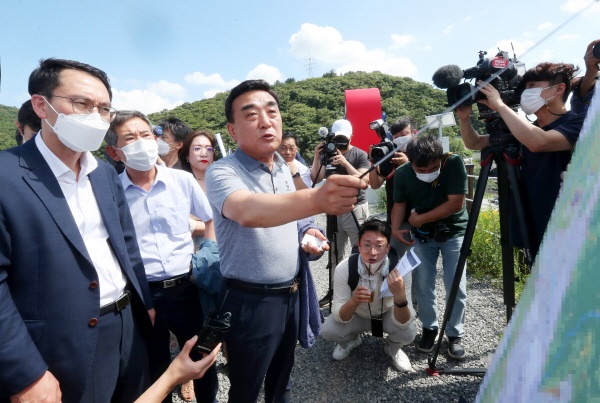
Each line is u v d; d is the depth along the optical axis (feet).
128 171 7.87
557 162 7.00
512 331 1.52
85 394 4.96
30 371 4.11
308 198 3.93
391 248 10.04
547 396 1.31
